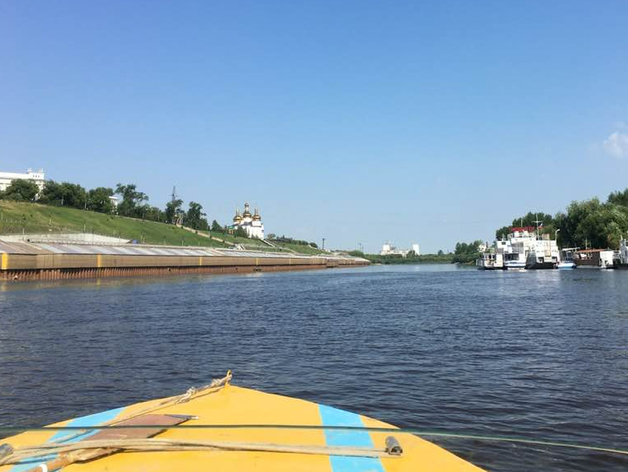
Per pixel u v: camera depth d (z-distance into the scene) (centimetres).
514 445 980
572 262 14250
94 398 1432
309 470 400
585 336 2412
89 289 6391
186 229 19938
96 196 17188
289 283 8750
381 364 1847
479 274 12481
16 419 1247
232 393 652
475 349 2138
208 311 3853
